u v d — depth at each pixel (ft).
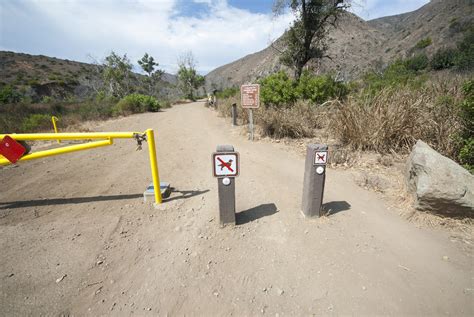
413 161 9.72
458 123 12.91
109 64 105.60
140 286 6.56
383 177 12.80
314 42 51.75
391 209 9.93
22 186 13.41
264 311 5.74
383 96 17.56
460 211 8.47
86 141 25.66
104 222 9.62
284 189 12.25
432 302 5.84
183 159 18.33
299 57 52.24
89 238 8.64
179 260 7.48
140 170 15.97
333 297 6.05
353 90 33.06
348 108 17.99
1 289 6.50
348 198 11.02
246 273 6.89
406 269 6.86
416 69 89.92
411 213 9.36
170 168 16.25
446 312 5.59
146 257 7.66
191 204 10.95
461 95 15.31
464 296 5.98
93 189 12.90
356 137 17.04
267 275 6.79
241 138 23.90
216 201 11.19
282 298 6.07
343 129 18.20
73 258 7.66
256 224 9.24
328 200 10.92
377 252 7.57
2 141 9.74
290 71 56.70
